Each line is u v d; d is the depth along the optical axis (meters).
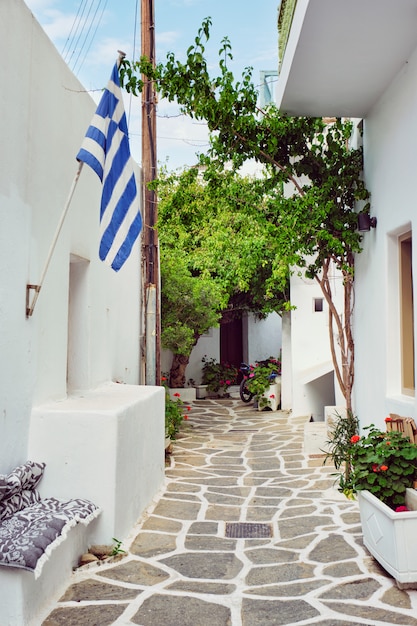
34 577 3.76
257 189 7.29
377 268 6.38
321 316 13.34
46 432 5.02
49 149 5.38
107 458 5.01
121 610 3.93
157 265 10.12
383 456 4.76
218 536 5.58
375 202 6.49
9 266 4.52
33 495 4.80
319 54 5.38
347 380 7.50
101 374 7.33
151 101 9.77
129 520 5.59
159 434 7.37
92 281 6.82
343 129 7.35
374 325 6.49
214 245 11.90
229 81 6.45
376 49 5.28
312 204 6.70
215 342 18.38
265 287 14.73
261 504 6.69
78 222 6.25
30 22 4.93
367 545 4.77
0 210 4.38
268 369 15.42
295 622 3.72
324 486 7.39
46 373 5.34
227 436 11.30
